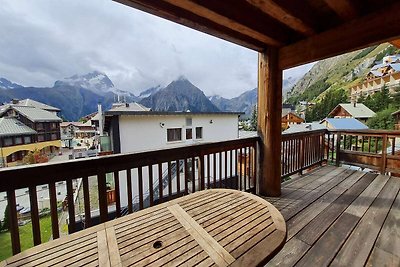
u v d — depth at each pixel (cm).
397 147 611
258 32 235
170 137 1089
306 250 180
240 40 253
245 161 314
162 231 113
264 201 151
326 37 239
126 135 973
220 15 191
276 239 105
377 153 425
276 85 296
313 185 349
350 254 173
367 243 188
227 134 1291
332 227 217
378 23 202
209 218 127
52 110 3189
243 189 314
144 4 167
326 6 208
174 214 132
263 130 309
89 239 107
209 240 105
